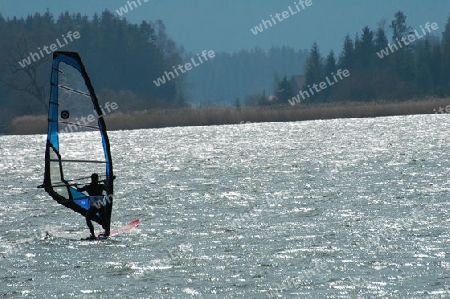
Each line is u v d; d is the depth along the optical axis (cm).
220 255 5678
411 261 5334
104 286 4922
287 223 6931
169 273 5194
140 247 6022
